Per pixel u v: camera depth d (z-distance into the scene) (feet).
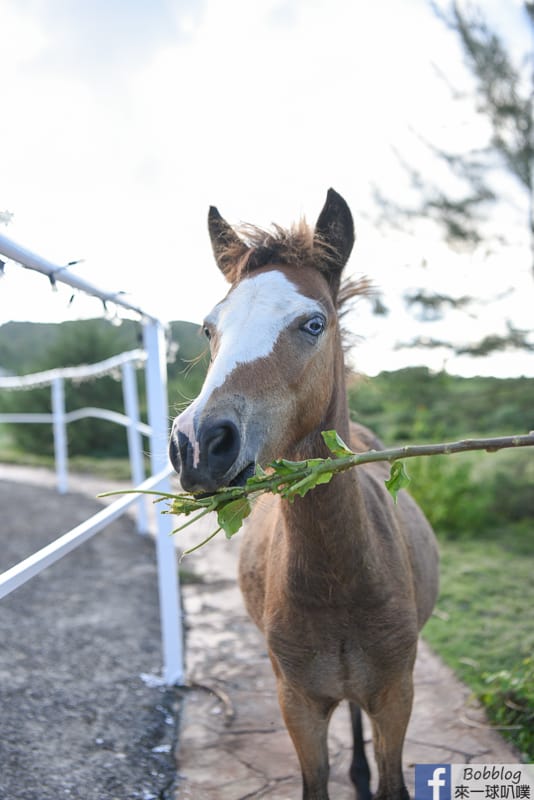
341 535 6.00
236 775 8.75
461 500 20.52
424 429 22.91
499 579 16.08
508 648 12.14
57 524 21.47
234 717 10.23
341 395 6.54
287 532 6.21
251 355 5.34
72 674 11.41
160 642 12.94
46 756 8.84
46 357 38.91
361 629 6.31
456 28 18.58
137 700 10.63
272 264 6.18
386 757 6.84
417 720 9.98
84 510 23.65
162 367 11.18
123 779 8.52
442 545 19.20
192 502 4.87
